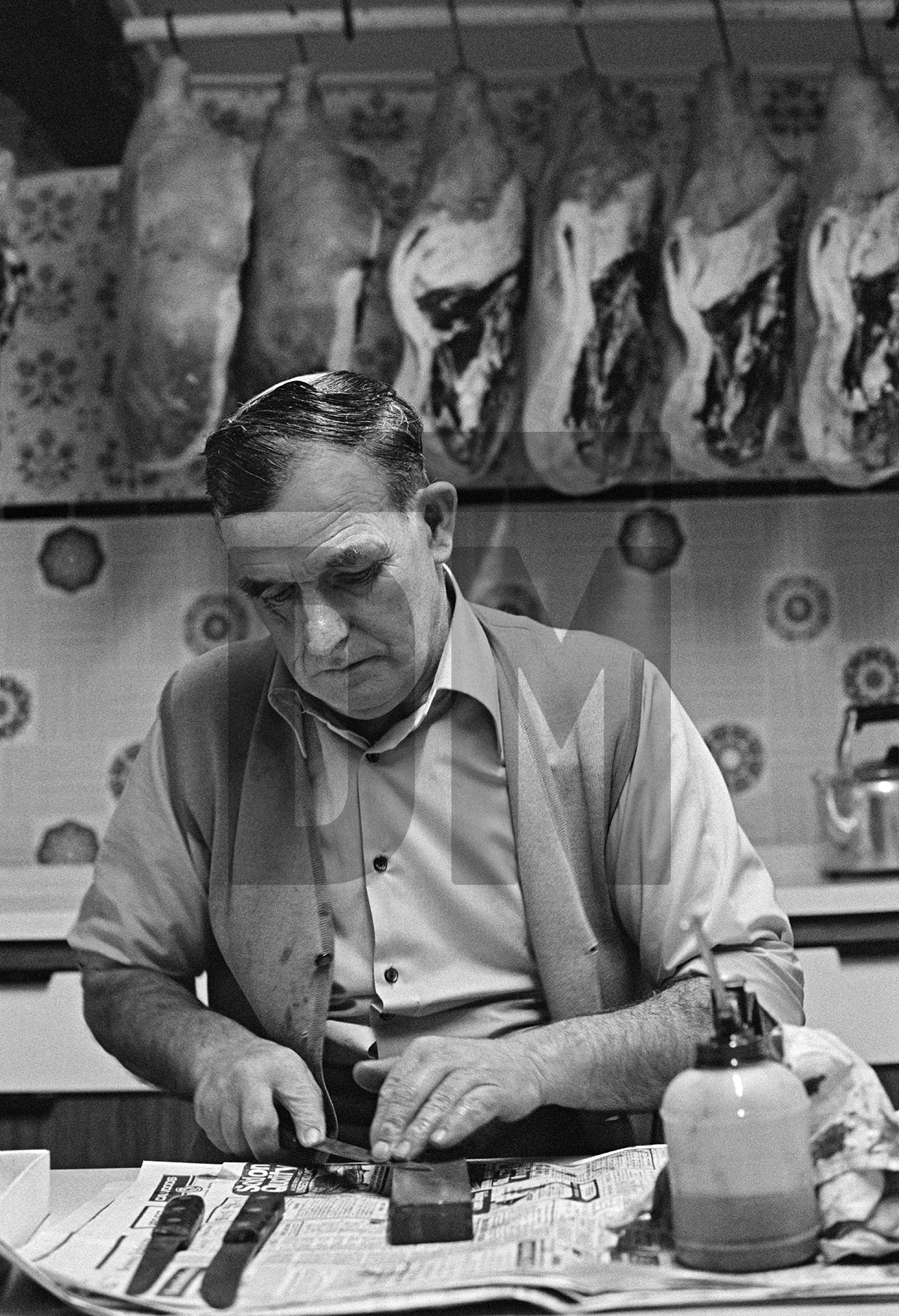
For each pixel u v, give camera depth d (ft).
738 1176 2.01
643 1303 1.93
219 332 5.65
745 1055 2.08
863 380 5.63
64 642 6.86
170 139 5.90
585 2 6.13
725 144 5.88
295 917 3.26
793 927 5.56
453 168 5.83
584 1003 3.21
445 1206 2.28
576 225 5.66
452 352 5.69
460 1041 2.77
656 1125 3.26
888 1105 2.16
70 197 6.93
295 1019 3.24
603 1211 2.33
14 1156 2.52
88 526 6.88
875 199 5.68
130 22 6.16
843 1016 5.52
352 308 5.74
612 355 5.73
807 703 6.74
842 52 6.84
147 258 5.73
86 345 6.92
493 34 6.59
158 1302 1.97
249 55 6.72
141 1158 5.38
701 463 5.97
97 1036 3.44
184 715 3.53
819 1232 2.06
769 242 5.77
